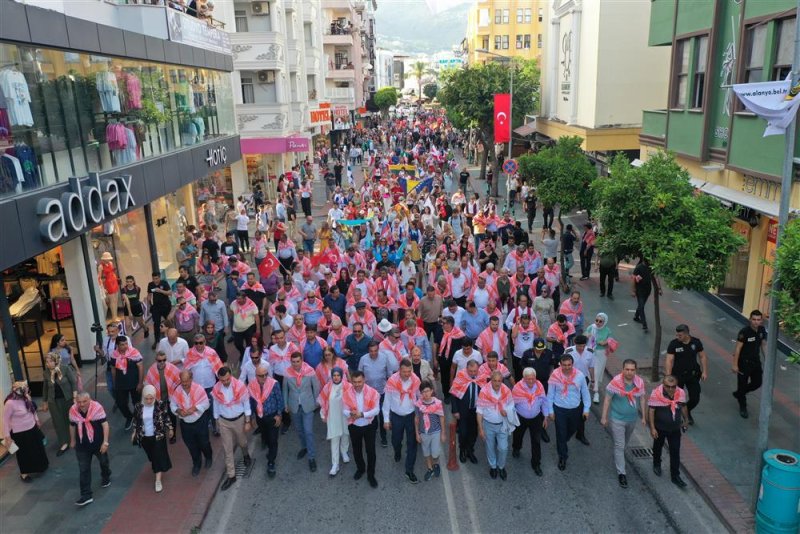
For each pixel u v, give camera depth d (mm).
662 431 9305
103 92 14695
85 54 13883
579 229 26359
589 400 9711
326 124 48938
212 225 22625
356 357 11125
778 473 7898
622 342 14789
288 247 18719
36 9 11609
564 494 9328
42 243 11445
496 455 9766
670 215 11281
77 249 13773
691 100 16562
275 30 33969
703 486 9297
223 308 12875
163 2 18406
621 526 8609
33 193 11297
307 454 10352
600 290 18469
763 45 13234
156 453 9469
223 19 33312
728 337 15078
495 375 9281
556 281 14227
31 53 11789
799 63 7871
